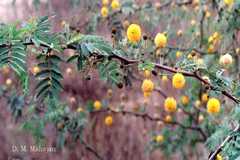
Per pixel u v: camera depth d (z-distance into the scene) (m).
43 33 0.38
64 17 0.84
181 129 0.97
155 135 1.08
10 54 0.36
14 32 0.37
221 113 0.78
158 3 0.83
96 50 0.39
